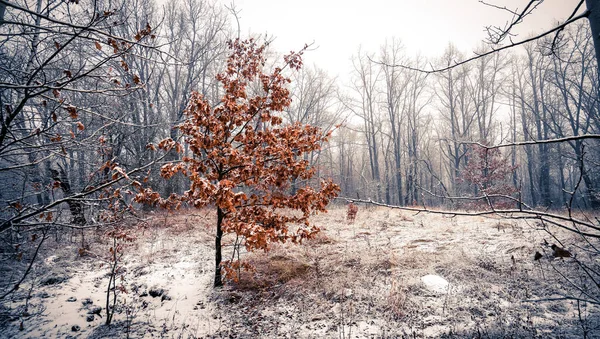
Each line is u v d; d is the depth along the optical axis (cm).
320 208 593
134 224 951
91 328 470
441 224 1112
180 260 775
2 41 359
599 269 531
